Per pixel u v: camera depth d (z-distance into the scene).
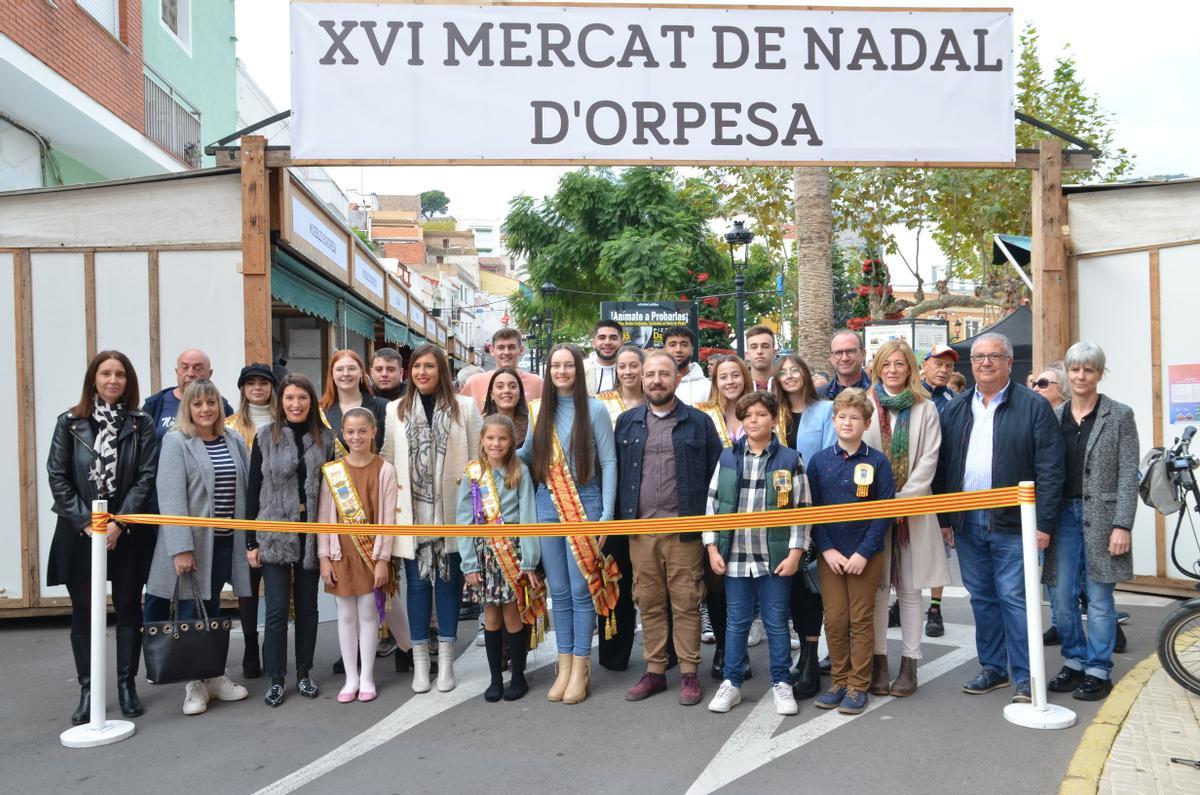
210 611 5.13
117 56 12.02
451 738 4.50
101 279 7.07
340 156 6.69
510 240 24.31
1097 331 7.45
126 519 4.85
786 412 5.47
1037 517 4.66
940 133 7.02
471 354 32.19
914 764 4.02
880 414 5.07
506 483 5.04
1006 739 4.27
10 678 5.68
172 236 7.11
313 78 6.67
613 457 5.12
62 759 4.32
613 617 5.18
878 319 16.56
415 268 56.53
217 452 5.24
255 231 6.92
